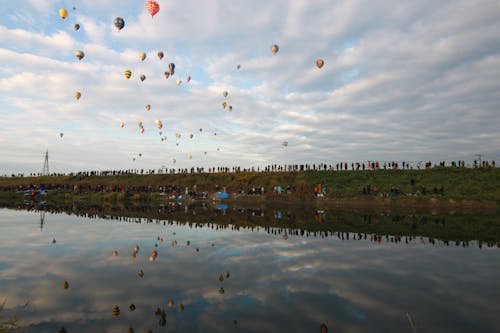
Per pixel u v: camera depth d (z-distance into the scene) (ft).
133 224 71.67
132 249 44.14
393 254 41.52
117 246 46.19
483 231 62.13
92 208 118.93
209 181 197.36
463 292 26.78
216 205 138.10
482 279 30.53
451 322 20.83
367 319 21.26
